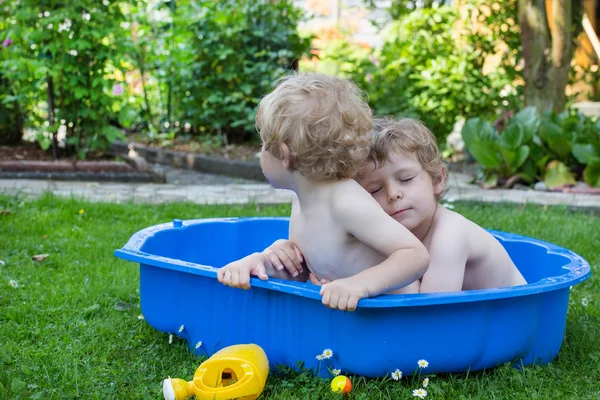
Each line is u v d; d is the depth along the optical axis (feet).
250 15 24.99
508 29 24.14
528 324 6.50
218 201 15.81
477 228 7.30
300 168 6.11
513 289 6.05
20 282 9.29
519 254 8.77
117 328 7.73
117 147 25.08
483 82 24.16
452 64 24.26
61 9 18.48
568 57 21.01
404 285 5.87
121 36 19.79
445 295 5.77
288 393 6.01
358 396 5.91
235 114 24.66
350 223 6.06
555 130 18.51
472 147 18.80
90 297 8.78
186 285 6.90
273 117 6.03
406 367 6.08
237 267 6.31
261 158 6.41
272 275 6.73
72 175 18.71
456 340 6.13
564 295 6.88
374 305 5.61
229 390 5.67
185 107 25.52
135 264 10.41
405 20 25.66
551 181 18.31
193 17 24.79
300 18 26.13
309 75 6.31
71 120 19.76
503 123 21.17
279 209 14.65
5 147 21.80
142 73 25.68
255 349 6.10
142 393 6.02
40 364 6.65
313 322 6.19
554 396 6.12
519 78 24.30
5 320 7.88
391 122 7.16
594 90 28.45
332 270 6.44
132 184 18.67
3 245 11.14
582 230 12.89
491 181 18.66
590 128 18.60
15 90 21.16
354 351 6.01
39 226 12.42
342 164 6.07
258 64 24.12
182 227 8.90
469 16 24.86
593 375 6.64
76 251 11.02
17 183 17.58
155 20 26.32
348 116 6.02
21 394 5.88
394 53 25.40
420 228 7.18
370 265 6.34
